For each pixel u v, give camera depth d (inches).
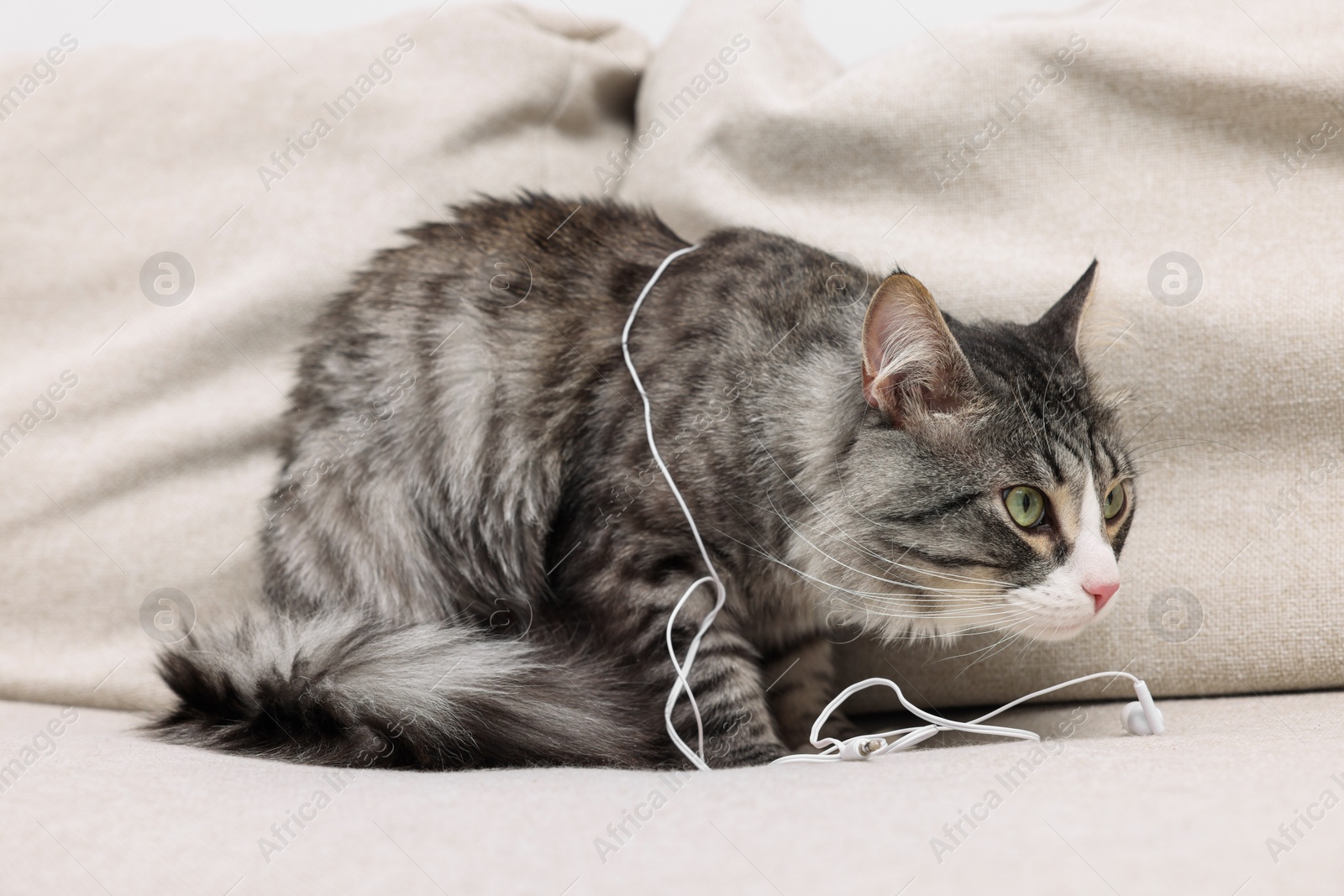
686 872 34.4
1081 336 66.5
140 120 85.6
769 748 60.8
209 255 84.4
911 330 57.6
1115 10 78.4
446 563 69.2
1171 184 71.7
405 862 36.3
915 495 58.5
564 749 56.4
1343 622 65.6
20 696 77.5
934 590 59.8
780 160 79.1
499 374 69.8
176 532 81.0
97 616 79.7
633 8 101.1
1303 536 67.1
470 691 57.3
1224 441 69.3
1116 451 62.8
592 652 63.6
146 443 81.0
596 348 68.5
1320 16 71.1
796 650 72.9
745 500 62.6
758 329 65.6
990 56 75.1
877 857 34.4
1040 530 58.2
